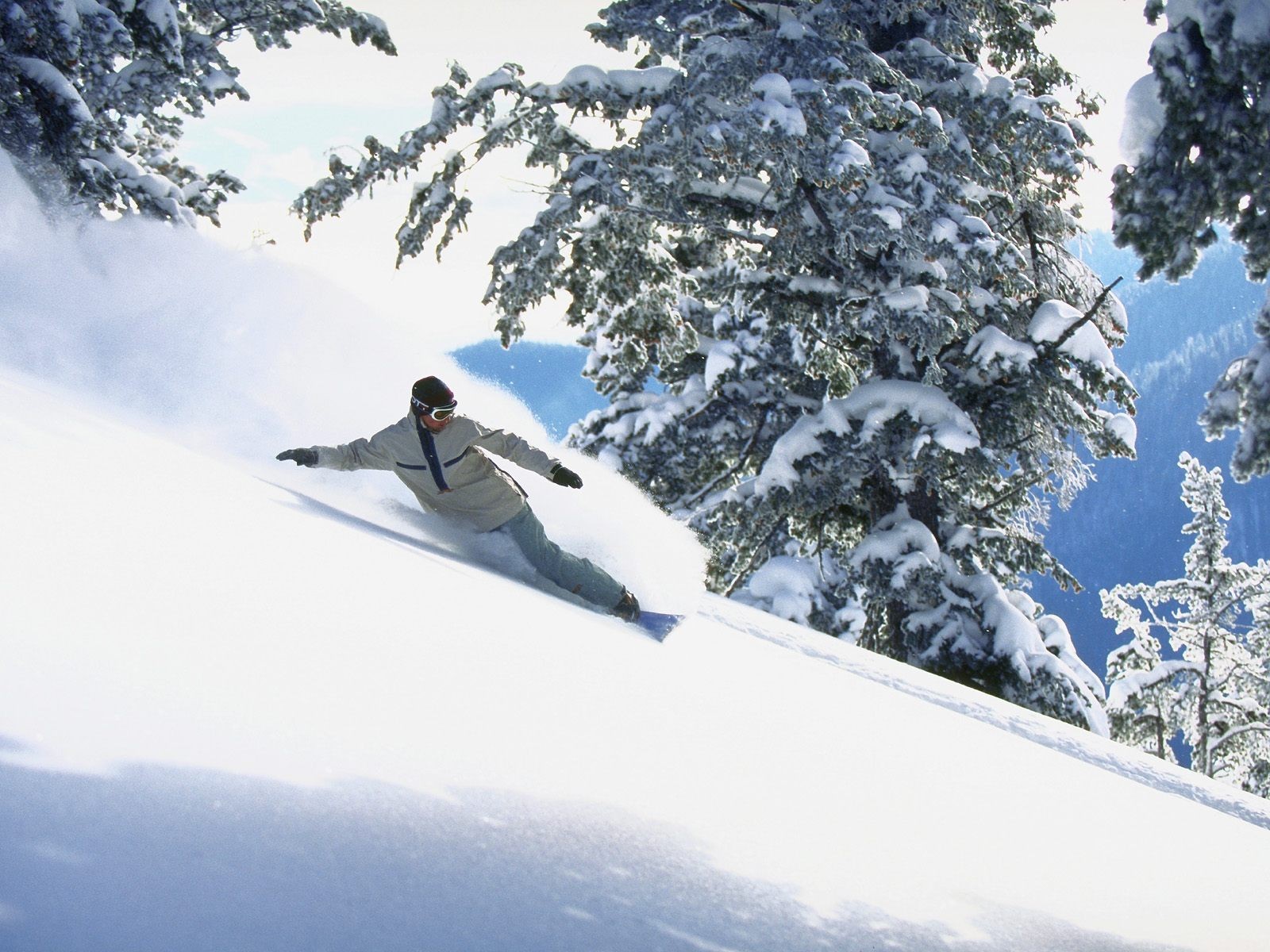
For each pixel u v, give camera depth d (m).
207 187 19.56
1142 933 3.48
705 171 14.55
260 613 2.81
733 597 18.19
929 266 15.57
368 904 1.75
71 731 1.88
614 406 21.81
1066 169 15.23
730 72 13.98
